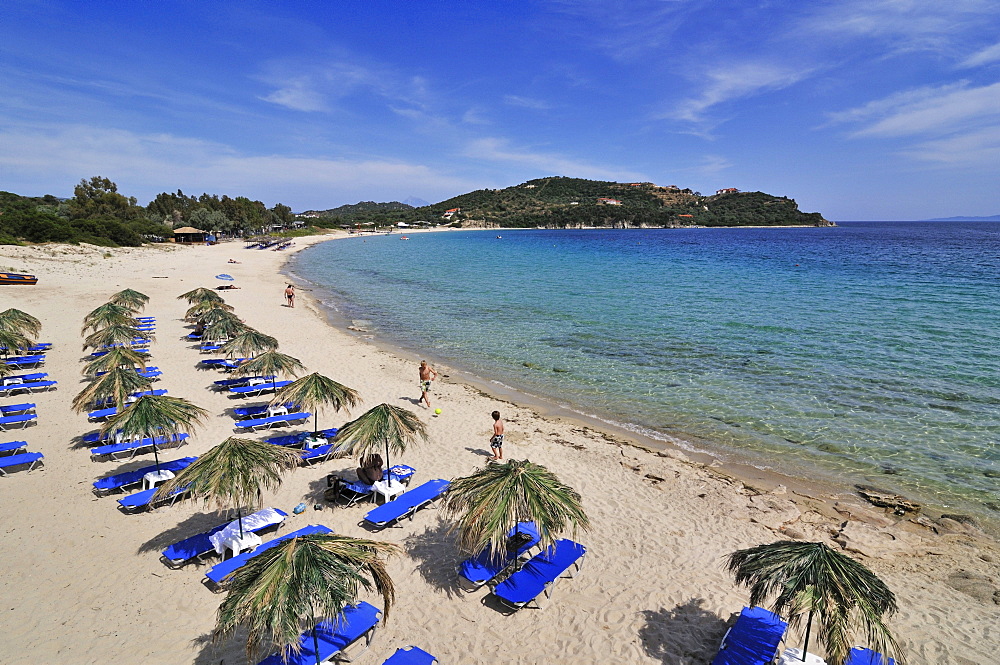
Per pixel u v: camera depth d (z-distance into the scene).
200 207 135.25
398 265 67.31
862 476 12.54
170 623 7.48
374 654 7.05
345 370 20.33
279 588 5.58
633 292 40.88
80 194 101.00
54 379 18.09
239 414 14.77
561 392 18.38
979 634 7.61
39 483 11.30
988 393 17.52
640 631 7.59
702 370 20.48
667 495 11.53
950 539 10.10
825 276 49.47
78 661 6.74
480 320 30.84
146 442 13.01
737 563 6.86
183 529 9.80
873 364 20.80
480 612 7.94
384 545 6.83
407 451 13.50
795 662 6.48
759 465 13.11
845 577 5.86
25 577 8.30
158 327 26.59
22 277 35.44
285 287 44.88
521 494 7.70
